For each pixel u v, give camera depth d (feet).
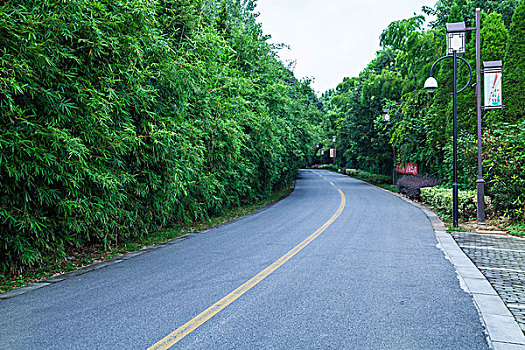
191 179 35.65
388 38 78.38
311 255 23.58
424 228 33.47
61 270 21.65
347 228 33.65
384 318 13.62
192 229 36.32
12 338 12.25
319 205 53.67
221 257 23.59
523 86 37.86
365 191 79.20
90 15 21.88
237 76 48.44
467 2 65.05
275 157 57.82
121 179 24.99
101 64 23.52
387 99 93.40
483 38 45.34
